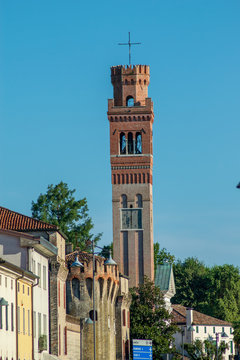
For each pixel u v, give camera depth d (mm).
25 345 135750
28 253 144250
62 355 166875
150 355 164375
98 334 197625
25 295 137375
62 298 170375
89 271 198500
